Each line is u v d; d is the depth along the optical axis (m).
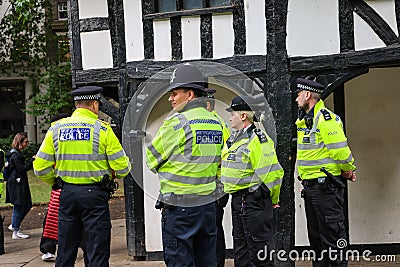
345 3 6.09
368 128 7.13
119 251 7.54
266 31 6.27
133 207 6.93
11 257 7.27
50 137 4.98
